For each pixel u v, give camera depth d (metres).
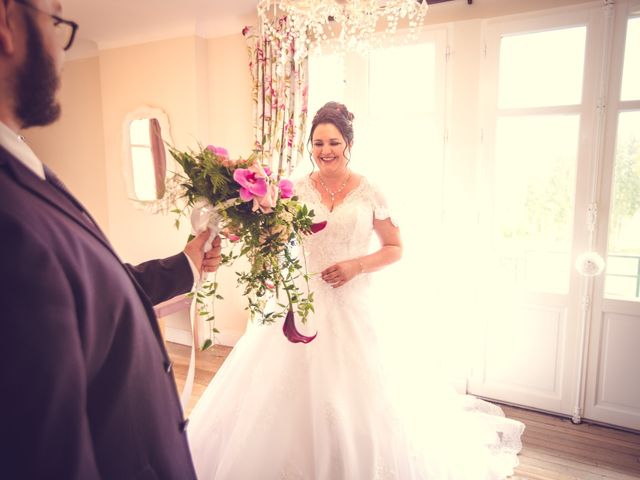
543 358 2.56
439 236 2.72
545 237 2.53
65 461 0.50
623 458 2.14
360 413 1.44
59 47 0.63
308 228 1.29
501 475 1.92
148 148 3.57
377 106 2.82
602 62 2.25
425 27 2.63
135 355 0.66
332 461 1.33
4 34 0.55
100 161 4.02
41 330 0.48
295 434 1.41
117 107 3.69
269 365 1.60
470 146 2.62
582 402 2.47
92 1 2.86
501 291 2.63
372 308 1.79
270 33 2.74
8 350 0.47
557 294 2.49
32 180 0.59
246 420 1.49
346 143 1.71
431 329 2.70
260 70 3.00
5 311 0.47
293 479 1.33
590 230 2.37
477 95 2.57
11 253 0.48
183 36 3.30
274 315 1.34
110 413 0.62
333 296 1.68
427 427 1.69
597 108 2.29
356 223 1.68
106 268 0.64
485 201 2.62
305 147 2.91
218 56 3.35
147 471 0.68
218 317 3.61
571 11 2.29
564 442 2.28
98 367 0.61
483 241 2.65
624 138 2.28
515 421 2.35
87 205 4.17
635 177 2.28
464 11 2.57
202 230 1.11
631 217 2.31
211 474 1.50
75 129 4.08
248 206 1.16
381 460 1.37
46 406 0.48
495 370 2.70
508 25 2.44
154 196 3.60
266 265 1.25
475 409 2.50
